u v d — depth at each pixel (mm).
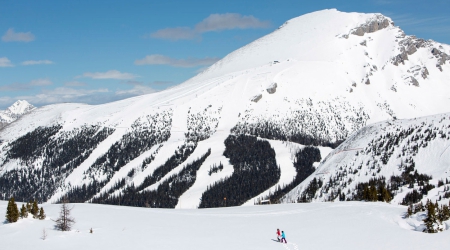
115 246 84438
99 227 100688
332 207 121812
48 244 85688
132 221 109688
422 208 105312
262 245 84812
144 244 86000
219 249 82188
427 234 89125
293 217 111812
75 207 134000
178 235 94188
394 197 162875
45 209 124812
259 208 133500
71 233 93938
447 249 78312
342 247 81812
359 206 120938
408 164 188250
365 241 85000
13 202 103562
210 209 139250
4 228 97875
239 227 102375
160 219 113750
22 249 82562
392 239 85500
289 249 81625
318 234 91938
